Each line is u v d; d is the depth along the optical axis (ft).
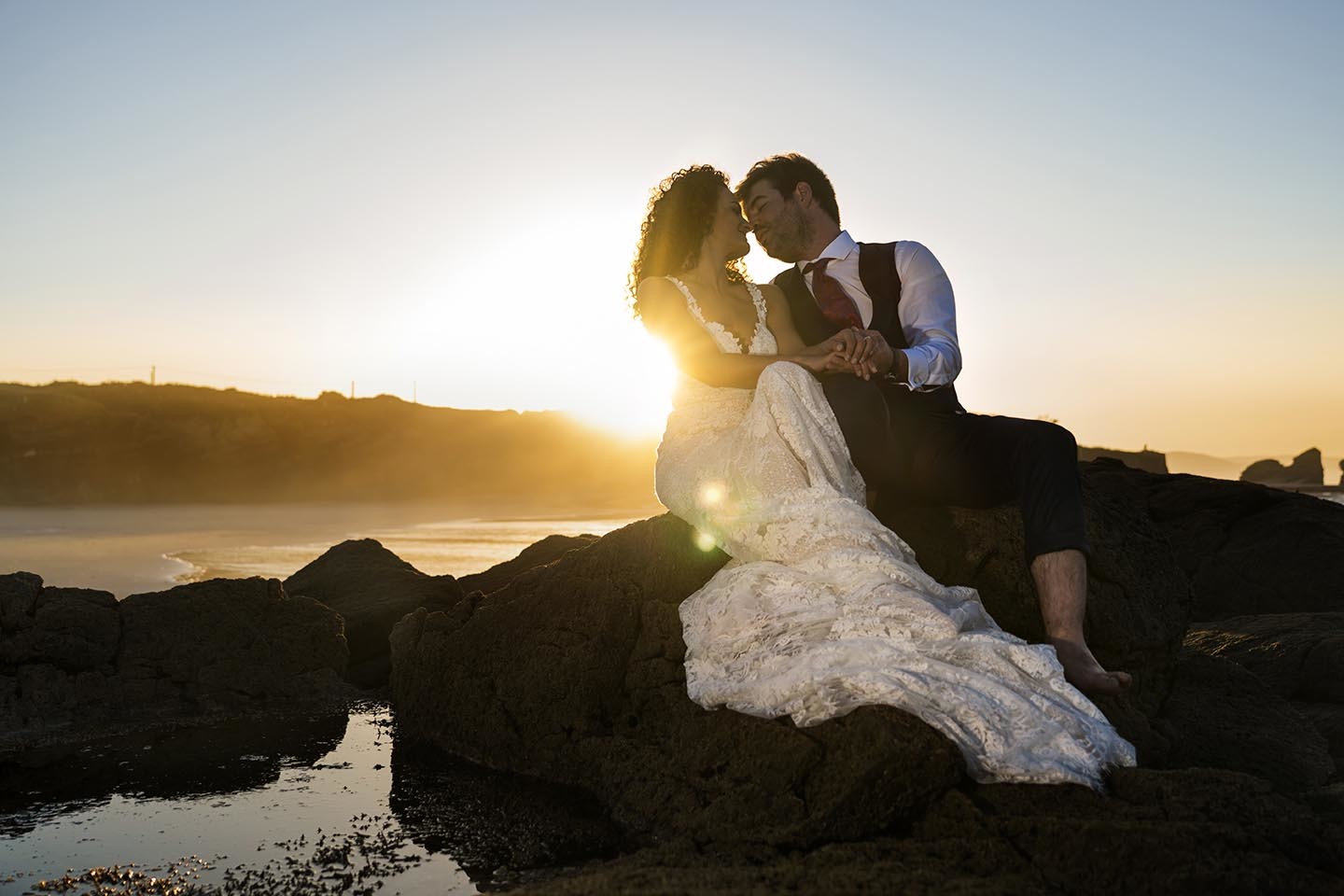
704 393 13.73
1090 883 8.38
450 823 11.68
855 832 9.57
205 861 10.44
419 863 10.34
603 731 13.57
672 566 14.19
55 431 240.73
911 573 11.14
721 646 11.64
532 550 25.46
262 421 279.49
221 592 19.60
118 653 18.11
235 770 14.14
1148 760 12.84
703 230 14.14
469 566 69.92
